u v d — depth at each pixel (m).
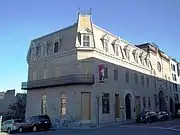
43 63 37.12
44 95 36.03
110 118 33.78
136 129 22.19
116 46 37.91
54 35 36.88
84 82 31.59
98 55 33.72
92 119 31.19
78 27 33.66
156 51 52.91
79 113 31.12
